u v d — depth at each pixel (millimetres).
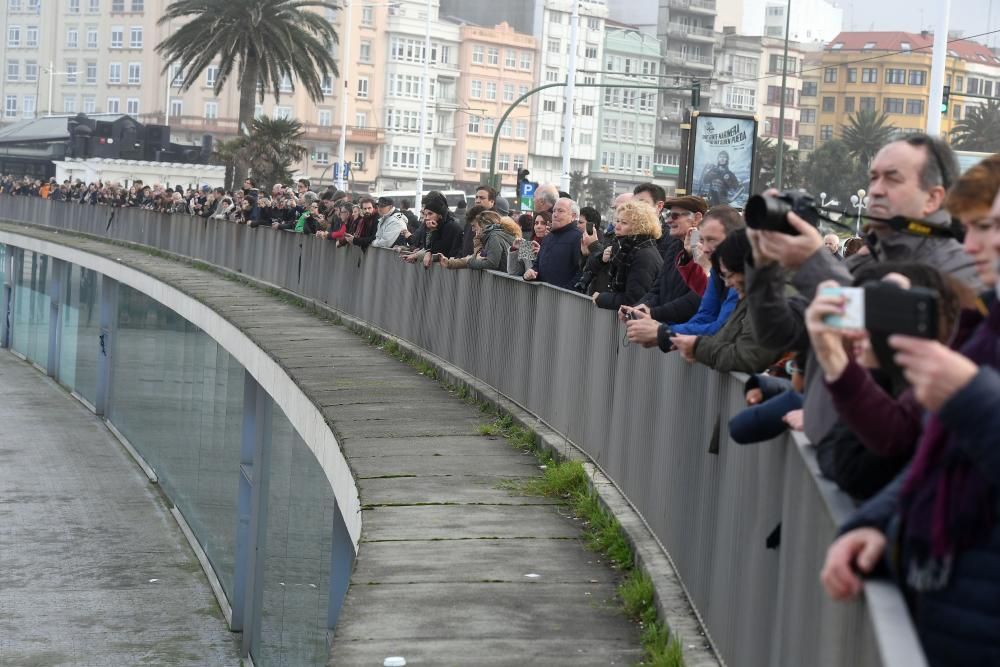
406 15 112188
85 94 116500
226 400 22344
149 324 31016
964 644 2580
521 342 10703
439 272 13922
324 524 14250
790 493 3959
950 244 3844
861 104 107500
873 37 108125
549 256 10336
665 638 5410
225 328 19406
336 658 5227
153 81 113062
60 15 117438
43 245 41125
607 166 120062
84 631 20766
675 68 121000
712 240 6160
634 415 7336
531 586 6270
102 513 27750
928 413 2758
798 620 3691
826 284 2900
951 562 2602
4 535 25953
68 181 47531
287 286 22797
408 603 5953
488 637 5523
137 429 32531
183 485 26828
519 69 117125
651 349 6969
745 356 5074
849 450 3242
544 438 9305
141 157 60562
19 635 20500
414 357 14359
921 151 3928
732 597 4906
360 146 111375
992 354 2672
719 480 5293
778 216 3898
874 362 3035
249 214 26750
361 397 11836
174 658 19703
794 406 4047
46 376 43188
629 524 6867
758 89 118812
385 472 8695
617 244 8172
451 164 116000
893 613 2506
